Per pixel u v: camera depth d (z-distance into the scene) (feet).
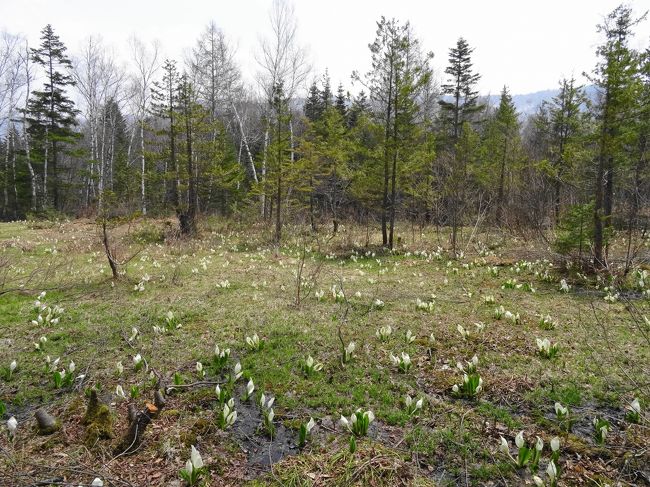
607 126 38.19
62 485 12.26
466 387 17.58
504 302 31.63
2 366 20.54
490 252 53.36
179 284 37.45
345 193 85.92
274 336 24.66
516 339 23.62
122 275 39.42
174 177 70.59
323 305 30.99
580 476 12.67
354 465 13.25
